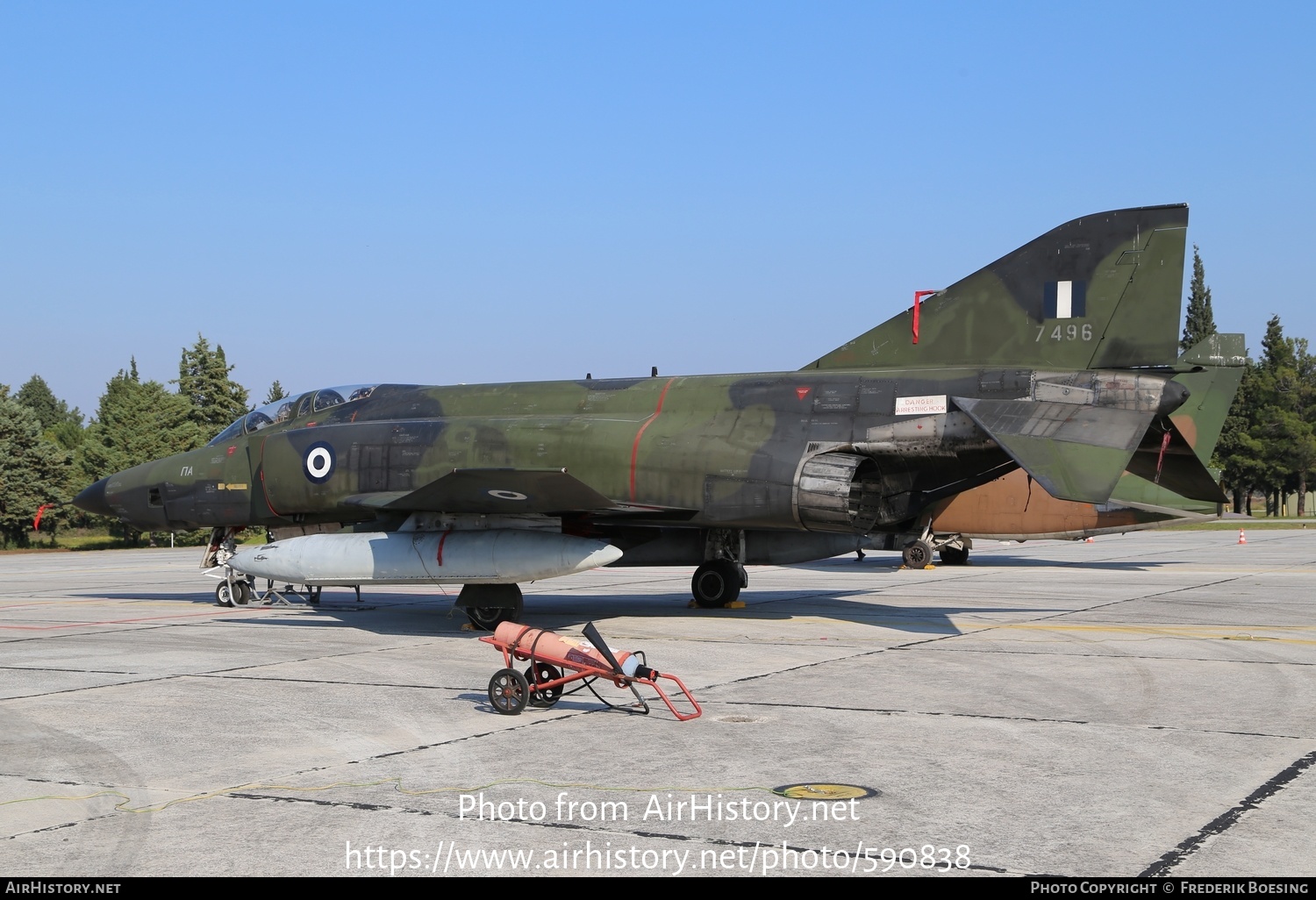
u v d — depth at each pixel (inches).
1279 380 3048.7
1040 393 494.3
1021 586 784.9
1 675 400.5
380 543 534.0
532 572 499.5
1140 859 193.6
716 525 536.7
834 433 520.7
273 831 213.8
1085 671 389.7
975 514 969.5
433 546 519.5
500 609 523.5
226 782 250.2
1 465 1984.5
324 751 278.8
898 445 511.8
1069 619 554.6
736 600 618.5
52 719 320.2
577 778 249.8
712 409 550.3
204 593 814.5
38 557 1630.2
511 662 328.5
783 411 534.3
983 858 195.0
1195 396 927.7
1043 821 215.3
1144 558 1181.7
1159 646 454.3
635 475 537.0
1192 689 353.4
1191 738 285.3
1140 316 495.2
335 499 602.9
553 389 603.2
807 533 601.3
